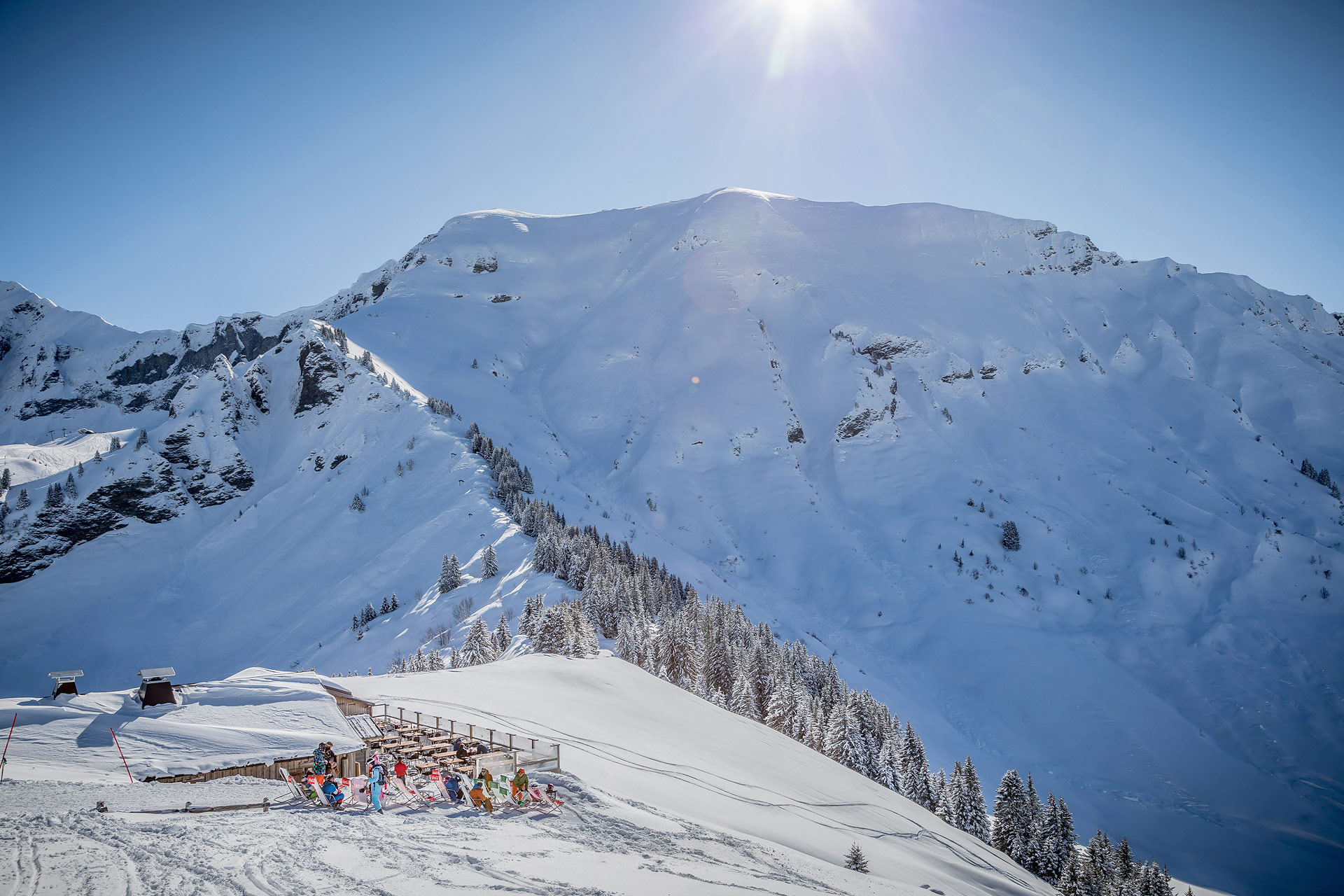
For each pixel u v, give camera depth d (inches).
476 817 876.6
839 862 1268.5
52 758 955.3
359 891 583.2
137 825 697.6
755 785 1695.4
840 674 6663.4
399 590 6358.3
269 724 1178.0
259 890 557.3
